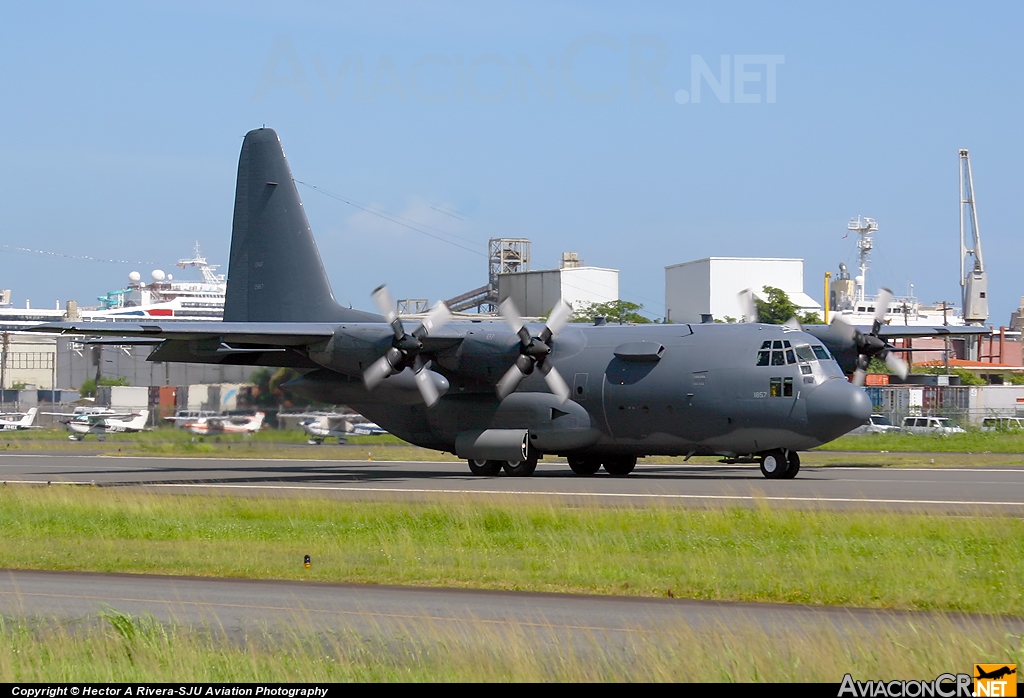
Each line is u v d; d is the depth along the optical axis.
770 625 33.19
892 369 96.75
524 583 41.94
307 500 68.50
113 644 31.31
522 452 91.31
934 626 32.53
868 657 28.67
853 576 42.19
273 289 102.38
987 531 51.06
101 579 43.75
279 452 132.38
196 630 33.53
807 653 28.52
